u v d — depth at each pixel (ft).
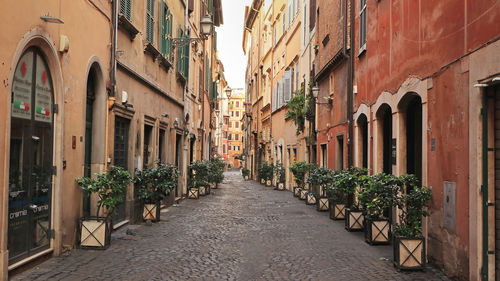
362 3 42.96
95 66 30.86
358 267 24.08
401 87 30.35
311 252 28.09
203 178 74.38
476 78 19.71
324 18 60.49
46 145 23.98
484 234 19.21
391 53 33.01
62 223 25.54
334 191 43.50
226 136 324.60
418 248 23.34
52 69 24.08
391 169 35.99
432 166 24.94
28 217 22.11
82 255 25.67
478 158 19.48
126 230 35.47
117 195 28.48
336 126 54.08
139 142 41.78
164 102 52.80
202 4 88.22
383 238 30.55
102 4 31.24
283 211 51.98
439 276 22.44
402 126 31.55
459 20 21.65
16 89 20.75
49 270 21.89
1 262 18.86
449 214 22.48
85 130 30.48
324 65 60.23
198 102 85.81
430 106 25.35
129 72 38.11
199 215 47.19
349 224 36.60
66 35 25.32
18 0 19.93
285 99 93.76
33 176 22.58
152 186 41.04
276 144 106.83
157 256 26.07
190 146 79.56
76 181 27.48
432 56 25.08
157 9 47.98
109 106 33.04
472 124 20.01
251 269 23.45
